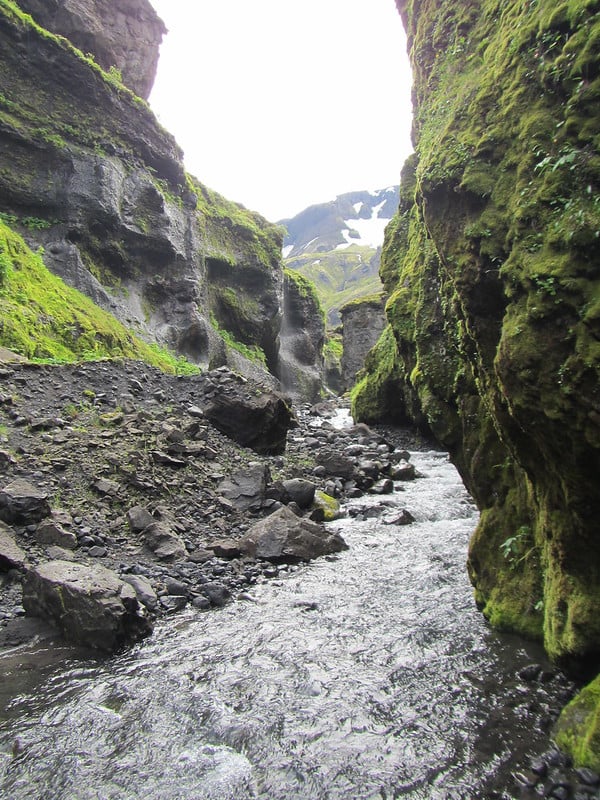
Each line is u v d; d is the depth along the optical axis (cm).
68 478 886
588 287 342
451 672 467
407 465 1421
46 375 1305
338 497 1171
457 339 627
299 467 1292
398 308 1117
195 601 639
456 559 766
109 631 525
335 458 1302
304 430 1983
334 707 430
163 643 546
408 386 1934
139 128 2934
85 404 1227
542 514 441
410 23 988
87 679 480
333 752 380
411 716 413
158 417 1262
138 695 454
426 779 349
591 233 343
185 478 994
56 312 1925
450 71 662
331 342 6619
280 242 4188
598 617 384
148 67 3378
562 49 403
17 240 2141
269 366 4216
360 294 16612
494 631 528
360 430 1959
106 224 2630
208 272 3538
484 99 484
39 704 443
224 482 1012
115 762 376
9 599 626
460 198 475
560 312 352
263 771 365
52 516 784
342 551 820
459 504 1102
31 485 819
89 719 421
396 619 579
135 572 703
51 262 2386
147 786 354
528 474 452
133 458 976
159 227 2878
